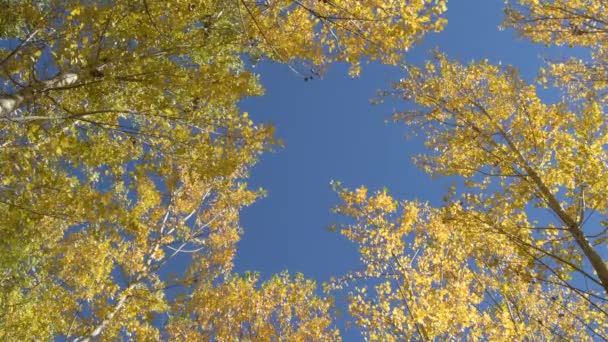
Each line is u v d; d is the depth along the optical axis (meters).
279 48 4.47
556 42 6.52
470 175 5.76
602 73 6.25
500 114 5.98
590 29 5.95
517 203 4.76
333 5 3.64
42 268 6.48
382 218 6.45
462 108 6.27
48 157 3.85
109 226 3.58
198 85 3.72
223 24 4.68
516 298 5.07
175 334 7.45
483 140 5.80
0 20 4.52
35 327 6.20
